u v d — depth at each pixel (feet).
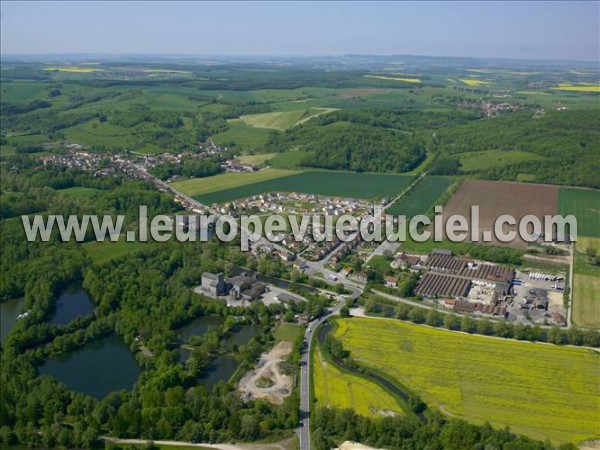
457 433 604.49
